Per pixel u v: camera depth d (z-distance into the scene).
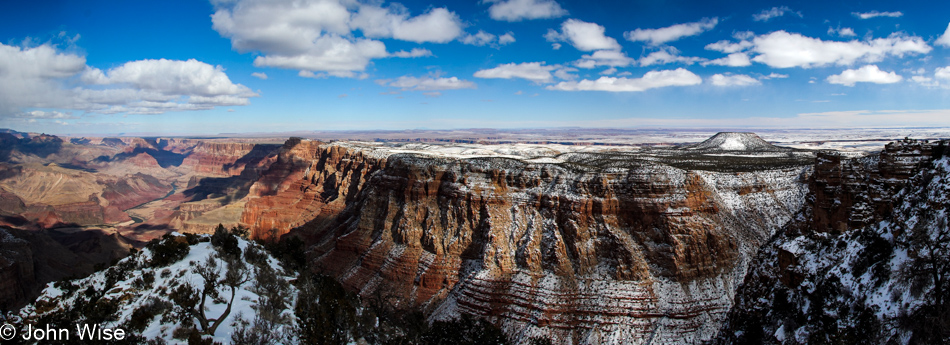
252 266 66.00
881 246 40.69
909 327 34.00
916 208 40.78
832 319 39.19
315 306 50.38
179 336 42.16
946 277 33.94
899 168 48.12
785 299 44.88
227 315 47.53
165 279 56.25
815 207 56.75
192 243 71.06
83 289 55.72
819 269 43.19
